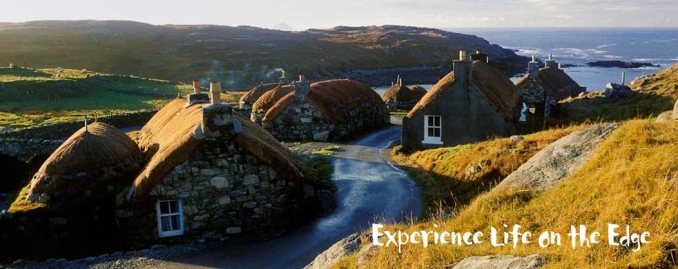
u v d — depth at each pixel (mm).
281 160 18109
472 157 21047
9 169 29875
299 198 18547
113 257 16594
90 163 18344
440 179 21953
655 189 9555
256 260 15773
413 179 23578
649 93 37125
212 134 17344
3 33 146375
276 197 18312
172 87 73062
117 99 59625
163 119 25703
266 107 40688
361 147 33312
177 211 17812
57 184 17812
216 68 119938
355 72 136750
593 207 10266
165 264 15828
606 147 12375
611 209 9633
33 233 17156
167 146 18391
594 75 115250
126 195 17406
